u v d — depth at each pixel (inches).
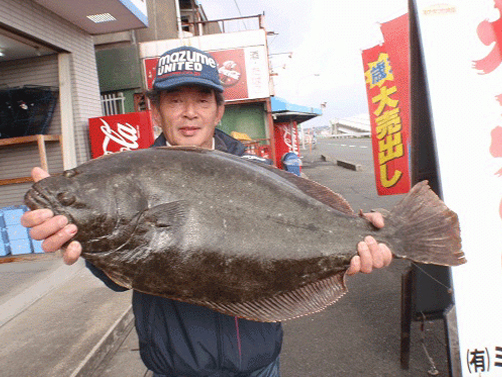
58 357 128.1
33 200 47.6
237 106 550.0
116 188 49.3
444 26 95.3
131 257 49.3
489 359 87.4
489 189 91.0
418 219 58.8
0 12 217.5
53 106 278.1
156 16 552.4
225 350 61.0
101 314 160.4
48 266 217.3
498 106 93.1
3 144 252.1
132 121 283.3
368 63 217.8
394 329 141.6
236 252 51.9
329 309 161.6
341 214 59.0
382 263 55.3
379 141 221.5
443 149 91.4
